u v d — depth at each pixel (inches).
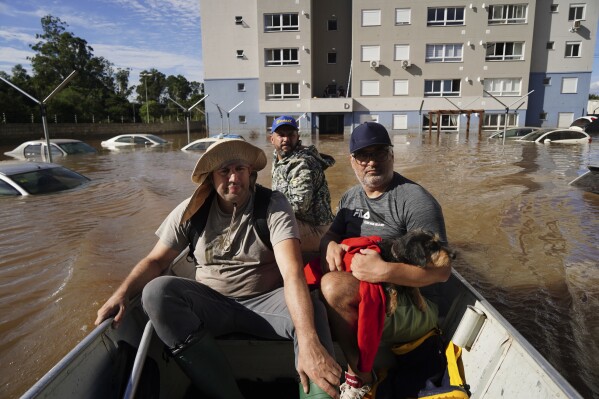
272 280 105.1
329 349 87.5
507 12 1221.1
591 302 161.0
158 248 108.5
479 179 436.1
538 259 205.6
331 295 91.7
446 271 93.8
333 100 1278.3
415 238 93.3
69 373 73.6
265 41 1278.3
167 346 90.8
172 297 89.5
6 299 170.7
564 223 264.4
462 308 108.3
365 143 105.8
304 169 142.8
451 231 254.1
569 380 118.5
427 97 1274.6
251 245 101.6
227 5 1294.3
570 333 140.8
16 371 130.3
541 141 836.6
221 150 94.4
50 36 2188.7
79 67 2242.9
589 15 1226.6
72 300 169.5
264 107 1317.7
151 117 2269.9
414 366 98.3
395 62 1261.1
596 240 231.0
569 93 1275.8
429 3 1224.8
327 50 1366.9
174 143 979.9
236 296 103.4
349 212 119.5
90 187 408.5
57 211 312.7
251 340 103.6
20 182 371.6
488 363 89.0
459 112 1116.5
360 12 1245.1
